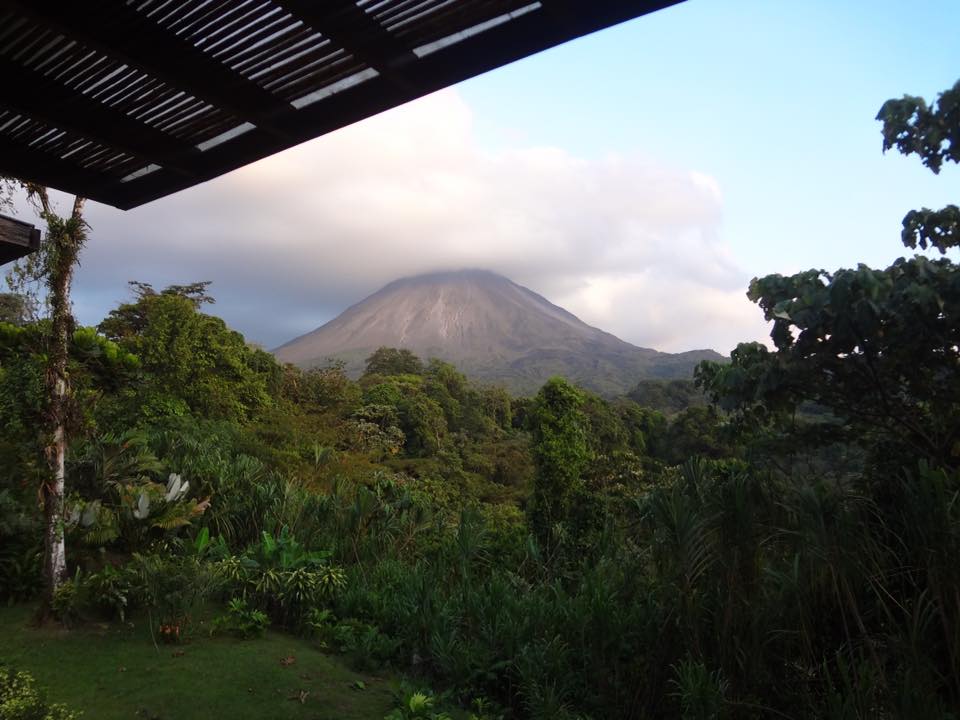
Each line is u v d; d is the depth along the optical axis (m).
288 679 6.01
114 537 8.23
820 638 5.21
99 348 9.52
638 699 5.75
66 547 7.85
